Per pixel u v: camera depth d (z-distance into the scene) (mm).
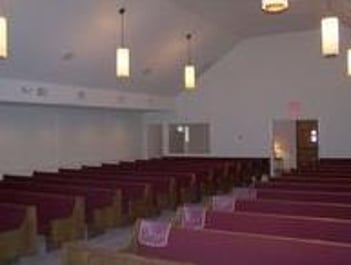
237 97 13133
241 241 3303
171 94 13453
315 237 3605
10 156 9438
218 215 4008
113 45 9211
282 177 7691
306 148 13445
